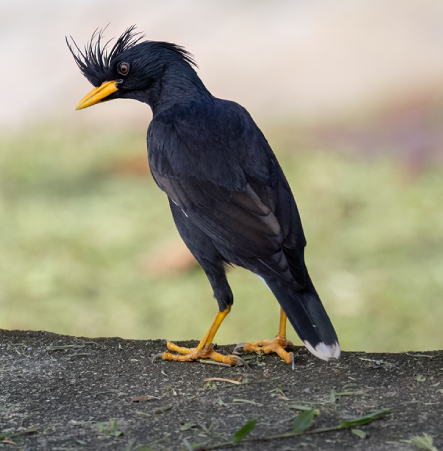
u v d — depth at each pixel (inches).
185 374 236.1
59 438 188.4
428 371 229.3
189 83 273.3
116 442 185.5
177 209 249.6
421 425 189.6
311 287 223.1
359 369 233.9
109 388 223.8
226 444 181.3
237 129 249.6
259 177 240.5
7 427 196.2
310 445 180.2
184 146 247.1
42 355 252.7
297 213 238.5
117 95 285.6
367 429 188.2
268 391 218.7
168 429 193.0
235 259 235.5
